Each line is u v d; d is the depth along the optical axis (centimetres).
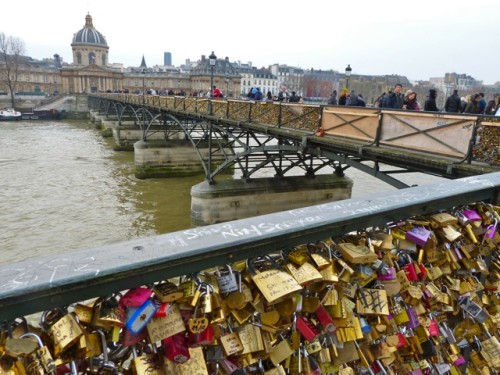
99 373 110
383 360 181
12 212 1841
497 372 238
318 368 153
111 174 2780
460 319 231
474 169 614
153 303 109
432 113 734
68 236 1581
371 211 154
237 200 1712
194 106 2114
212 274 128
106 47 12862
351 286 159
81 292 100
